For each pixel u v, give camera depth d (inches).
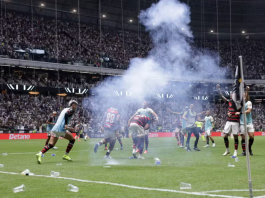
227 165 335.0
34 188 210.5
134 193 193.0
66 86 1705.2
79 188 210.1
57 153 541.0
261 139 1117.1
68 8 1915.6
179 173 277.1
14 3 1760.6
